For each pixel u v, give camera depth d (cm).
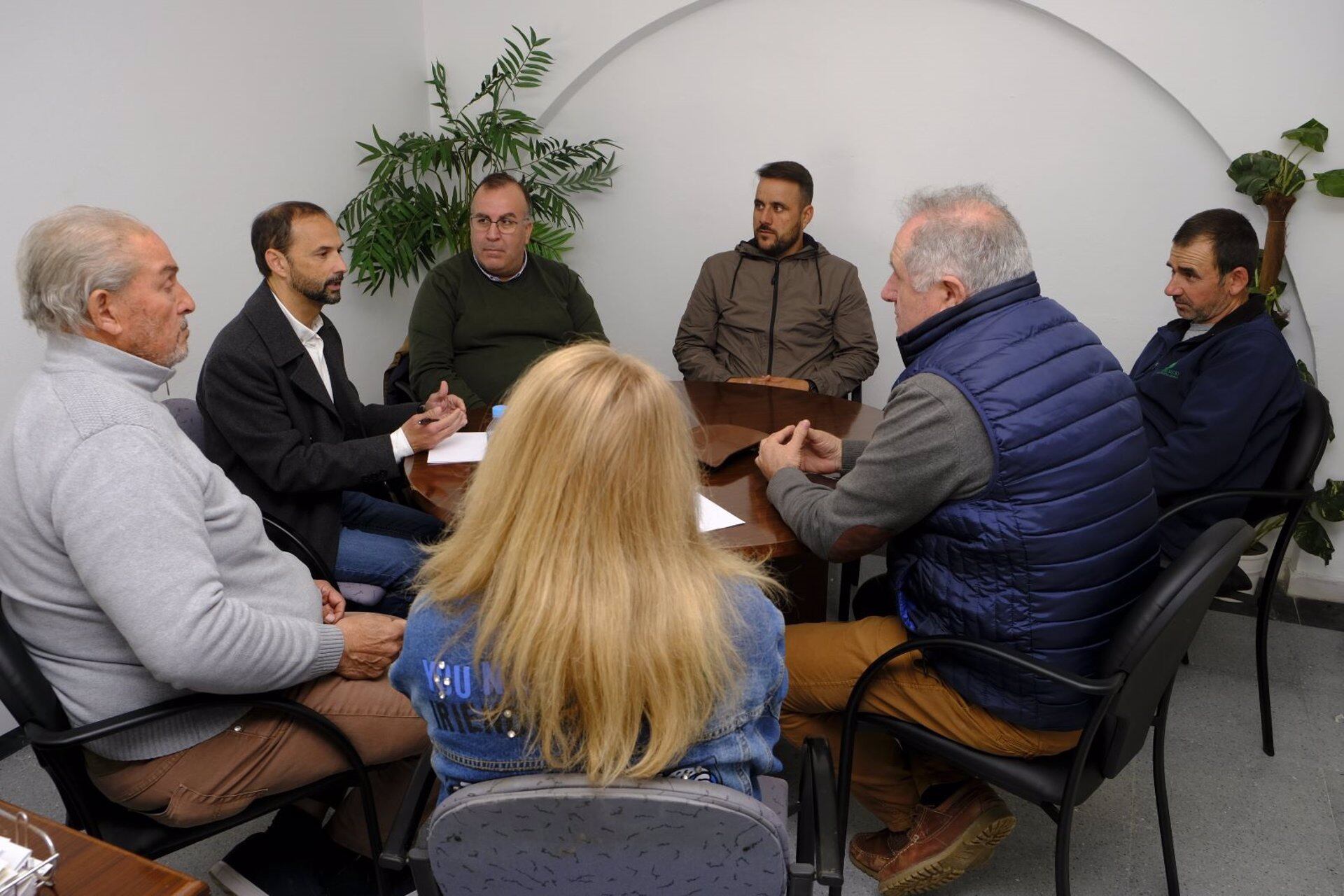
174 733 126
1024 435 125
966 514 130
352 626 141
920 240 140
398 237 329
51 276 120
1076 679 122
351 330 338
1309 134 253
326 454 183
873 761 161
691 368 311
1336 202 256
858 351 304
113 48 231
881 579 178
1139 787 198
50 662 123
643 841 78
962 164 317
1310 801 193
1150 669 127
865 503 137
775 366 309
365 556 195
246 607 125
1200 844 181
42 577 119
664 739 77
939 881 159
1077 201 306
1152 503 139
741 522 156
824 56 322
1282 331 273
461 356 279
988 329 133
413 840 102
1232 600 280
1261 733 216
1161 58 273
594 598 76
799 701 160
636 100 347
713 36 331
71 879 79
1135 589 138
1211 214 211
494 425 87
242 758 129
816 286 308
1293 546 285
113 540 113
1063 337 134
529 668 76
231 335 180
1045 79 299
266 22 279
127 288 123
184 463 126
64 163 222
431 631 82
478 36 348
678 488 81
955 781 160
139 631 113
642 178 356
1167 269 300
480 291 279
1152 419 226
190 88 256
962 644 130
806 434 179
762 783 118
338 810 157
